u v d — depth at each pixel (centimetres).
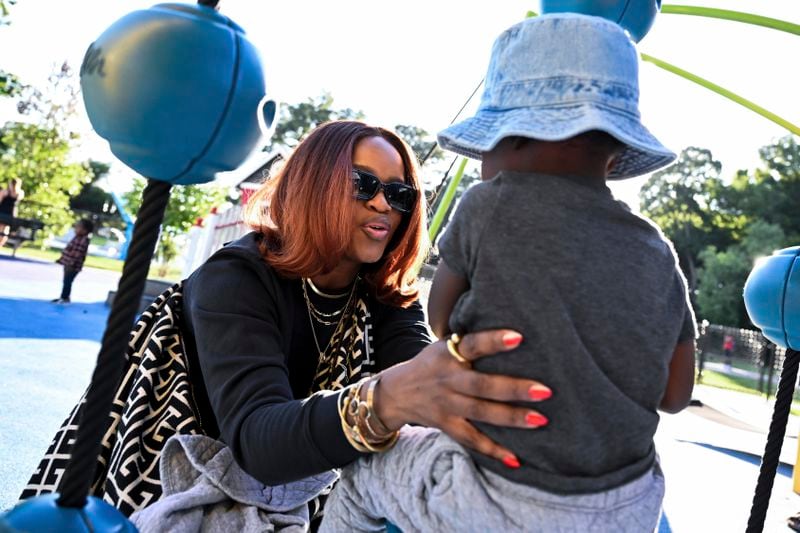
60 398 475
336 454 109
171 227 1756
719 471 570
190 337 154
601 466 98
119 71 77
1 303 948
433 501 103
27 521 71
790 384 150
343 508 122
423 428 117
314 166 146
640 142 100
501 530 97
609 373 97
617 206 104
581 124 97
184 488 136
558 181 103
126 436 140
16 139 1922
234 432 119
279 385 125
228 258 143
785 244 3344
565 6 128
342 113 4000
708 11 241
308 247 145
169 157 81
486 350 93
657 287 103
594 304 97
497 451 97
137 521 125
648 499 102
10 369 539
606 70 103
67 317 929
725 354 1970
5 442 361
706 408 1033
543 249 98
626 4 128
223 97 79
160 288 1238
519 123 100
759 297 148
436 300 110
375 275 169
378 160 154
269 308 141
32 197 2019
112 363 77
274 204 153
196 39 79
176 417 144
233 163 86
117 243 2756
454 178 284
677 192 3803
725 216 3625
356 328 166
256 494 137
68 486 75
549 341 95
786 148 3503
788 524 433
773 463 151
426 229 170
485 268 99
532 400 92
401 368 104
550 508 95
